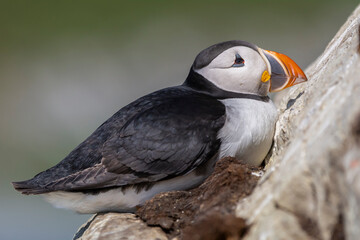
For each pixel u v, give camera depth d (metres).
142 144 8.77
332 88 6.98
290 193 6.14
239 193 7.55
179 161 8.78
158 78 29.53
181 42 31.25
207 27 31.73
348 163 5.45
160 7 33.62
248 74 9.48
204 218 7.04
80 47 31.69
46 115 27.97
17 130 26.95
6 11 34.09
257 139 8.94
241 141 8.86
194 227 7.02
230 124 8.88
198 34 31.55
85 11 34.19
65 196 8.93
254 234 6.38
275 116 9.41
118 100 28.84
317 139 6.16
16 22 33.41
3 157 25.06
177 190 9.10
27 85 29.72
